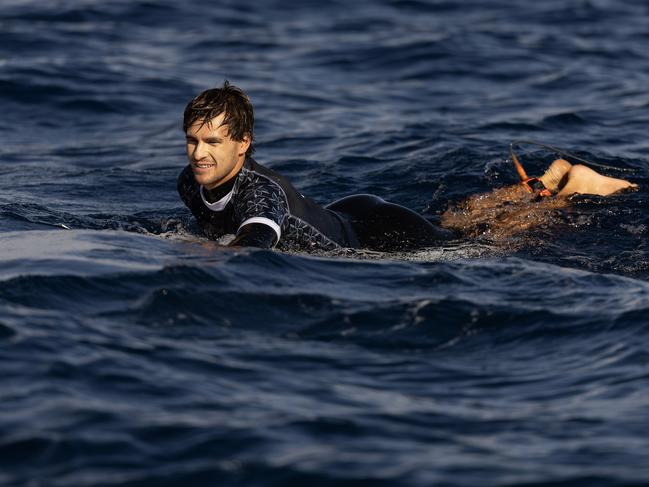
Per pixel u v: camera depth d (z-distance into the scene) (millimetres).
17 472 10805
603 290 17141
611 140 31688
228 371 13477
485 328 15383
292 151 31094
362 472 11070
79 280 15984
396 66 43312
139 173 28953
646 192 24375
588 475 11117
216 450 11398
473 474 11109
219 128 19016
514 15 52469
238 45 46750
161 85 39625
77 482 10664
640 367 14164
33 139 33406
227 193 19719
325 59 44344
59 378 12828
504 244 21281
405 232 21281
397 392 13258
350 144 31547
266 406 12539
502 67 42844
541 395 13320
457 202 25484
